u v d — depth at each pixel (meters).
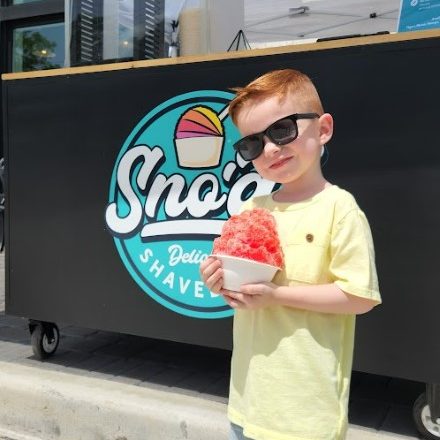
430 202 2.26
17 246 3.33
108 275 3.06
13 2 7.58
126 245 3.00
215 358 3.42
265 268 1.54
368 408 2.69
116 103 2.99
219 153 2.72
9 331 3.97
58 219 3.19
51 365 3.26
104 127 3.03
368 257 1.52
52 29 7.37
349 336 1.61
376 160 2.35
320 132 1.67
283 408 1.52
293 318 1.55
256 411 1.57
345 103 2.40
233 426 1.71
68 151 3.14
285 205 1.68
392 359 2.35
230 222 1.66
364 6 4.08
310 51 2.46
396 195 2.32
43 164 3.22
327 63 2.43
